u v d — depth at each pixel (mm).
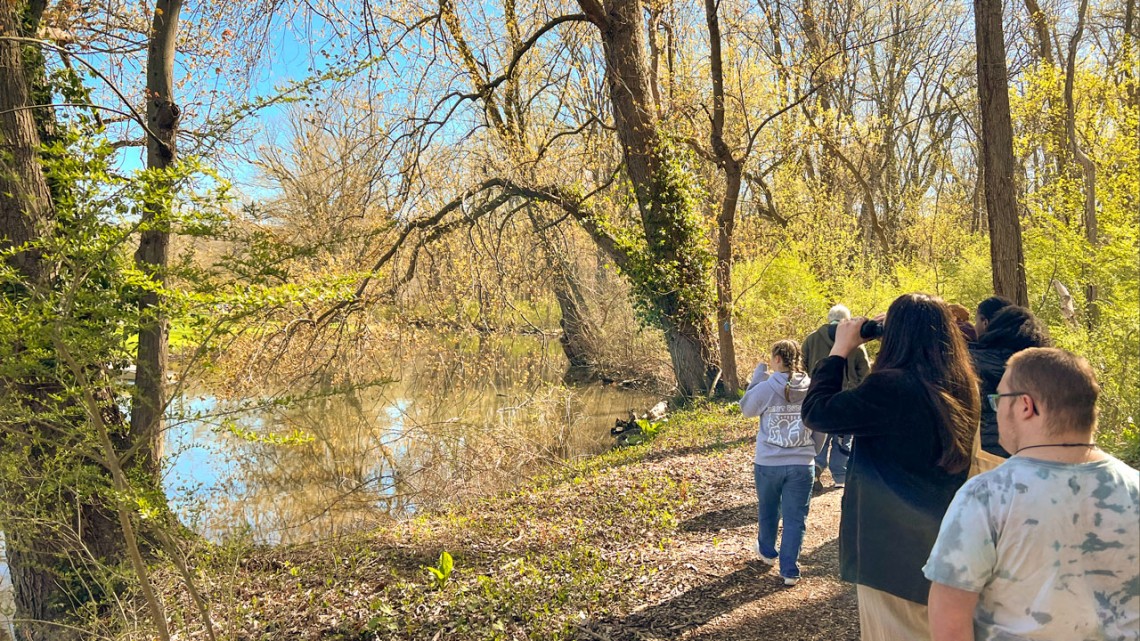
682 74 16406
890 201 25312
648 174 13562
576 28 14992
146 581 3705
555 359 19656
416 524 7508
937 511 2379
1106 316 8289
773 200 20656
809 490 4797
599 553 5793
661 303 14273
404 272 12797
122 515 3643
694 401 13508
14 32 4969
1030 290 12016
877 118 21844
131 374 5160
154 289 3562
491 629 4516
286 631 4770
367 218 11641
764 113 17562
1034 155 20234
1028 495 1632
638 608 4645
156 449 5180
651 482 8102
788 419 4770
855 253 19766
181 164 3367
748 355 16453
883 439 2498
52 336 3350
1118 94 13766
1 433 4676
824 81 16297
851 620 4277
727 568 5184
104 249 3340
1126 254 8648
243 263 3865
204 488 8383
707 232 14281
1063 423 1673
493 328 14500
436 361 14367
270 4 8492
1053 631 1606
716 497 7406
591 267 17328
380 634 4605
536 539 6461
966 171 30469
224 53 8242
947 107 23578
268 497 9070
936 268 17641
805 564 5168
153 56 5754
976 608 1732
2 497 4457
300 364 11547
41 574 5090
